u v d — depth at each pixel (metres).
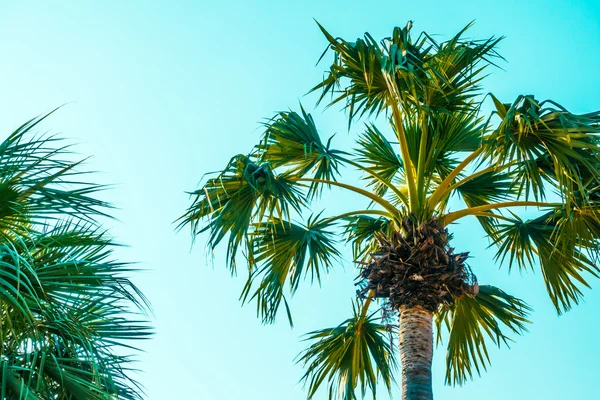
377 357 9.83
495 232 9.66
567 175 7.88
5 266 5.89
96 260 6.73
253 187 7.98
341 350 9.91
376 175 8.93
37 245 6.48
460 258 8.21
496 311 9.57
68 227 7.01
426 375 7.99
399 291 8.12
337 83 8.39
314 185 9.05
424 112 8.84
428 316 8.23
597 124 7.80
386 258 8.24
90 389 6.14
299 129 8.84
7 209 6.13
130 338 6.65
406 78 7.92
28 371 6.21
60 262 6.41
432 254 8.10
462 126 9.41
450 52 8.43
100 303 6.65
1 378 5.93
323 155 8.59
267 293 9.40
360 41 8.05
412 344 8.09
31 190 6.21
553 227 9.26
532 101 7.70
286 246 9.55
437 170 9.98
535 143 8.10
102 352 6.51
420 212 8.48
